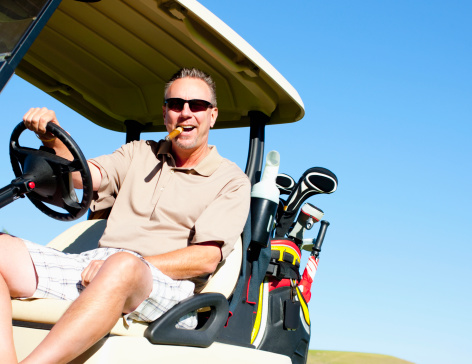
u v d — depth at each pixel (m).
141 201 2.27
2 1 1.69
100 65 2.64
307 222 3.14
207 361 1.98
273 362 2.25
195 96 2.32
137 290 1.69
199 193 2.25
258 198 2.47
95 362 1.59
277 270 2.79
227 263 2.23
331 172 3.09
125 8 2.21
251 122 2.67
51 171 1.86
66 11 2.30
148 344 1.75
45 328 1.69
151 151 2.40
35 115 1.92
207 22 2.14
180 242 2.19
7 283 1.76
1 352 1.50
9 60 1.63
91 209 2.37
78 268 1.95
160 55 2.51
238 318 2.45
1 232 1.88
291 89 2.53
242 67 2.34
